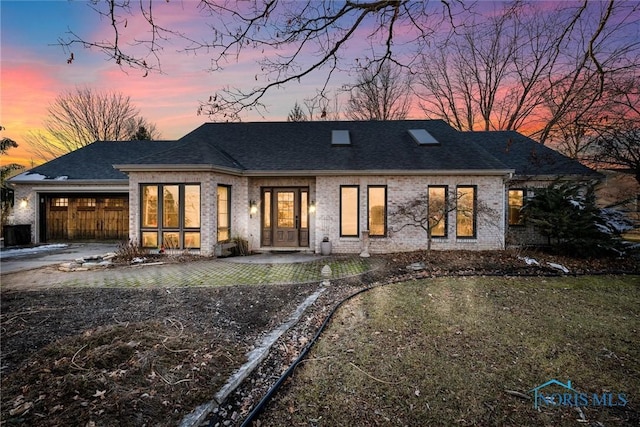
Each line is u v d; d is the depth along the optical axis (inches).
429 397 131.6
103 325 194.5
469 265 364.5
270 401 128.7
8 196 639.8
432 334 191.2
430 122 599.8
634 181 469.4
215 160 439.5
